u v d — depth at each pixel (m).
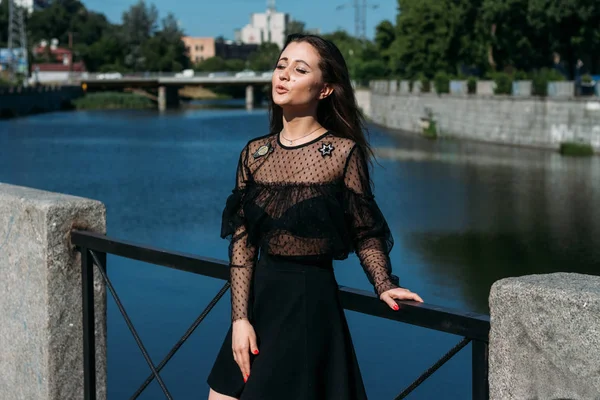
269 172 2.47
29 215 3.52
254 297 2.50
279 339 2.40
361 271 13.23
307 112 2.49
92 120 66.50
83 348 3.59
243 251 2.52
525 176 27.45
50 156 36.97
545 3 35.19
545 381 1.93
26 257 3.57
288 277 2.41
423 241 17.22
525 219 19.77
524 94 37.22
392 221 19.62
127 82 96.88
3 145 42.56
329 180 2.40
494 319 2.03
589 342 1.83
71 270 3.53
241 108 92.94
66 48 132.12
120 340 9.85
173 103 103.75
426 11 53.47
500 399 2.03
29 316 3.59
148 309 11.12
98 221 3.58
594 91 34.62
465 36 47.00
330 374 2.42
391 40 72.81
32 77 116.19
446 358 2.21
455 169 29.42
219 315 10.72
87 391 3.58
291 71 2.46
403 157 33.50
